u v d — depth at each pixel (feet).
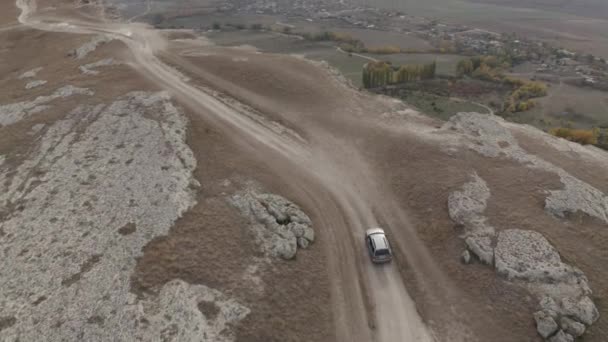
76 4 451.12
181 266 104.83
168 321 92.58
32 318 91.56
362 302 112.37
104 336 88.63
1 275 101.04
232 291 102.06
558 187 142.10
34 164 141.08
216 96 205.26
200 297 98.43
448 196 139.13
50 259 105.09
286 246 117.70
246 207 127.95
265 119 190.70
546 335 99.35
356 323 106.83
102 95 188.75
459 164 156.15
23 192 128.36
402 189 149.48
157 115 170.60
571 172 158.92
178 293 98.02
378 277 119.85
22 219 117.91
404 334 105.19
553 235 121.80
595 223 129.49
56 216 118.52
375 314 109.60
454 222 130.21
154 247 108.78
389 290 116.26
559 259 113.39
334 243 129.18
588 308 101.86
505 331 102.78
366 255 126.52
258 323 97.30
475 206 132.87
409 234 132.98
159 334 90.07
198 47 292.20
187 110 182.39
